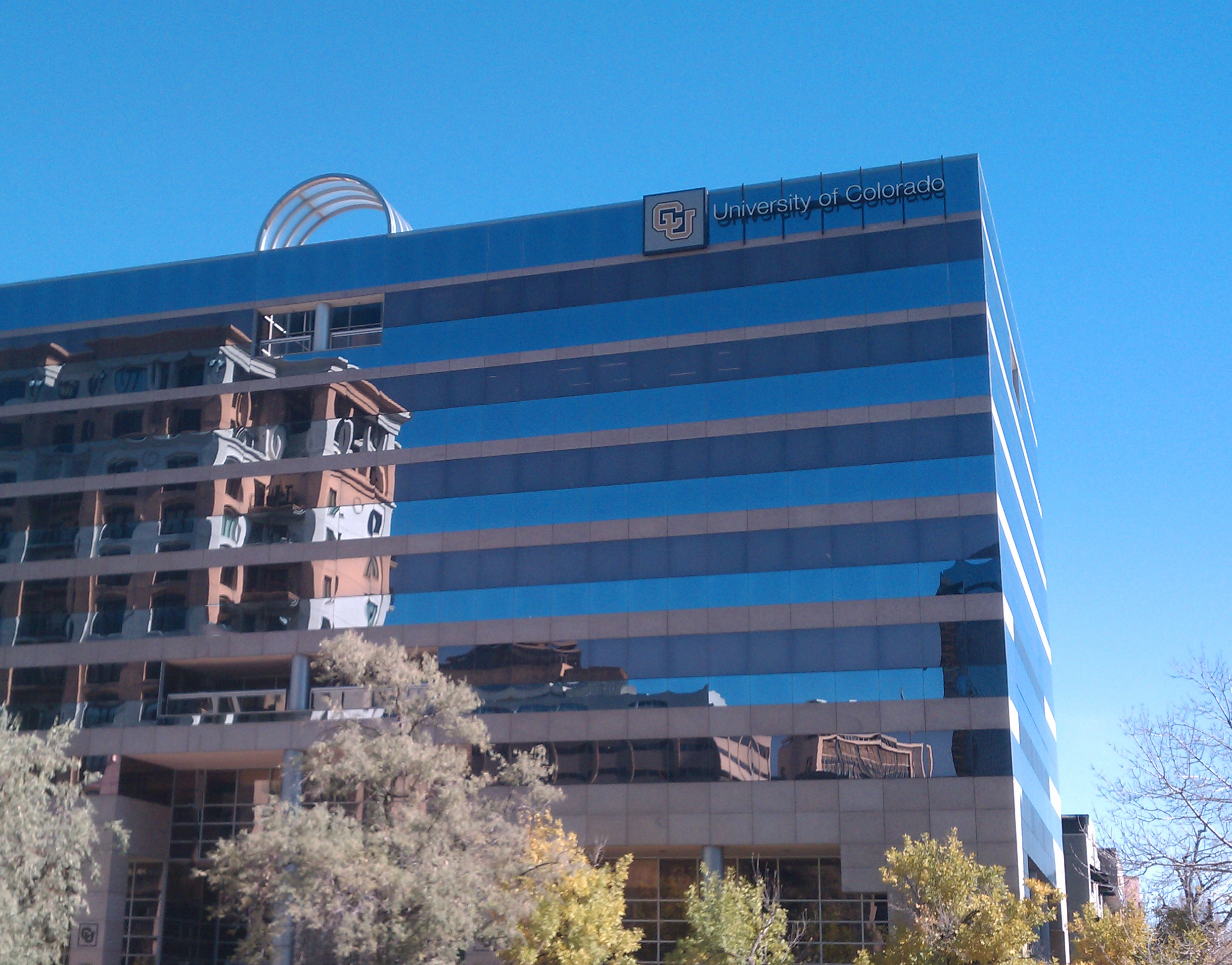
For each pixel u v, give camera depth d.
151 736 61.03
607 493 60.28
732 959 40.81
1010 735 52.59
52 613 64.44
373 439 63.88
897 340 58.97
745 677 55.97
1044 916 43.00
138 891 62.75
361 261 67.12
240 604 62.50
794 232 61.81
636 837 54.78
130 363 68.25
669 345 61.78
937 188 60.53
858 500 57.22
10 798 38.44
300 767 43.59
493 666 58.78
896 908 45.12
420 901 36.56
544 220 65.50
